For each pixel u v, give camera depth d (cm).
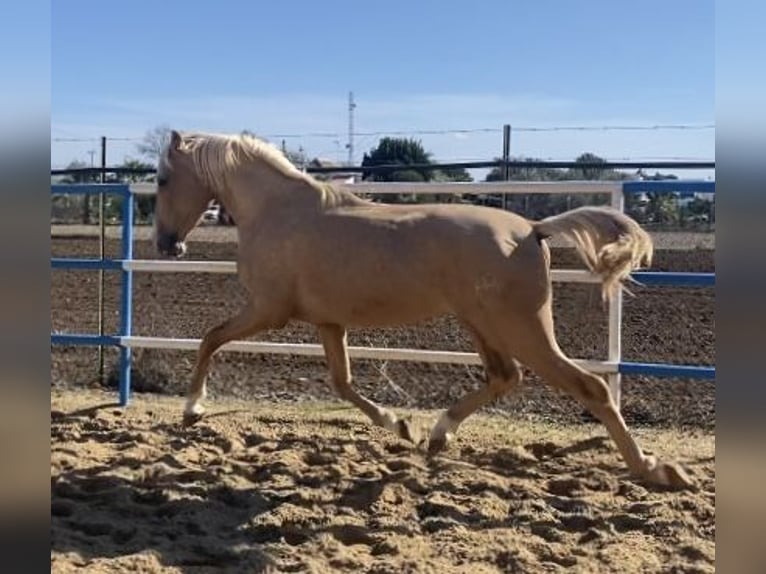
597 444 571
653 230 1397
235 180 546
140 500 471
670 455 548
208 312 1045
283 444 574
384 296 495
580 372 473
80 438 589
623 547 401
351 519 435
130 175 1495
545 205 1314
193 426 615
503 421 637
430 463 530
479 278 468
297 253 512
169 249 579
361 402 569
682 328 928
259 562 385
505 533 418
